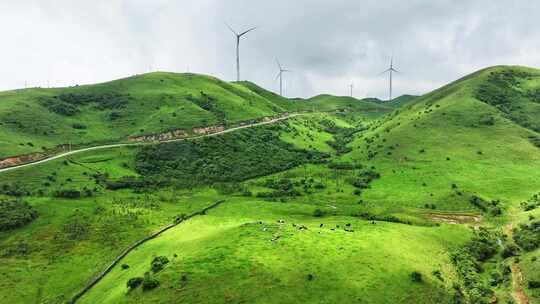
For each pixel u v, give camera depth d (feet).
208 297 252.21
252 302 246.88
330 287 264.11
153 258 335.06
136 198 532.32
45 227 419.95
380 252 312.09
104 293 296.30
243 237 333.01
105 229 427.74
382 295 261.65
